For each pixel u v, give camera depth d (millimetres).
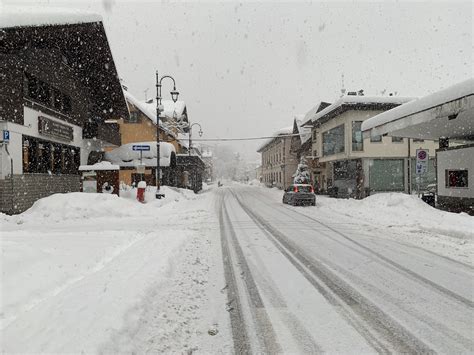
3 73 14055
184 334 3967
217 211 18656
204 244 9164
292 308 4785
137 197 20453
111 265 6172
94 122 22141
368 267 6938
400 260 7500
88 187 19453
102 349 3148
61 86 18984
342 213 17359
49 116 17625
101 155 26266
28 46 15625
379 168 27719
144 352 3453
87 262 6527
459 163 16812
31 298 4562
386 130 17672
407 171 27797
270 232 11305
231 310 4691
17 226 12414
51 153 18156
